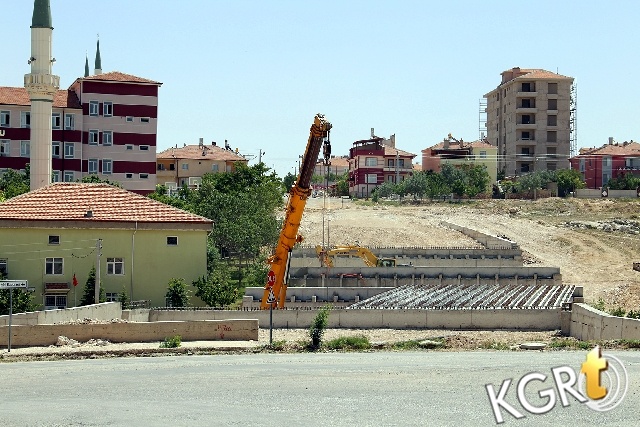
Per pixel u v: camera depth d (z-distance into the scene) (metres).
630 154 193.00
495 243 117.50
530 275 89.56
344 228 131.00
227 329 60.19
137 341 59.53
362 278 87.56
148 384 43.94
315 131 68.38
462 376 43.66
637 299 84.62
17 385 44.47
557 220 145.12
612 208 155.88
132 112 140.12
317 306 74.88
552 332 63.91
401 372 45.34
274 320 67.31
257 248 104.25
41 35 114.75
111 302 72.38
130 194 83.38
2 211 79.06
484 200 167.62
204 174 169.12
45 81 114.44
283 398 39.81
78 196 82.06
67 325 58.69
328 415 36.47
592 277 104.62
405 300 74.56
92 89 138.88
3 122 135.75
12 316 59.66
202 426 35.16
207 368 48.47
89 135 138.50
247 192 124.31
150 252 80.06
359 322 66.81
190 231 80.69
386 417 35.97
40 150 114.81
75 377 46.47
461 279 89.12
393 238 123.25
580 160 197.12
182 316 68.50
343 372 45.91
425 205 163.88
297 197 70.62
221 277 85.38
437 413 36.38
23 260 78.06
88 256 78.81
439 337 60.53
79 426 35.53
